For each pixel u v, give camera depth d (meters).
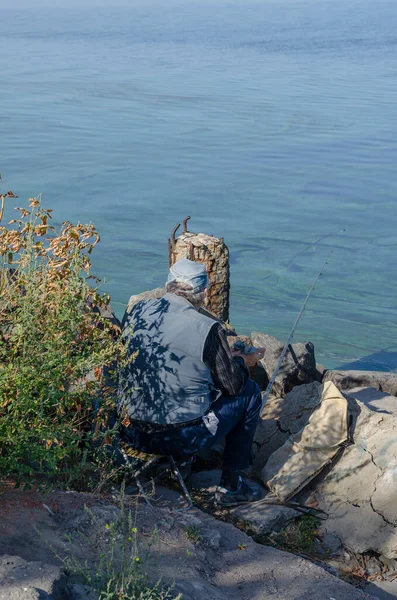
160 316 3.68
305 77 88.25
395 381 5.57
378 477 3.81
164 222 25.08
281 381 5.50
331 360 13.19
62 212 26.31
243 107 58.47
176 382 3.63
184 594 2.72
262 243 22.41
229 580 3.06
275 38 191.00
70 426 3.17
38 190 30.31
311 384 4.66
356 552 3.67
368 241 22.92
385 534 3.66
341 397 4.03
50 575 2.41
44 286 3.38
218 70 97.31
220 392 3.76
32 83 77.75
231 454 3.86
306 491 3.92
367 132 47.09
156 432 3.69
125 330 3.55
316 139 44.53
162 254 20.88
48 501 3.07
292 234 23.64
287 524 3.75
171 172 34.44
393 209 27.67
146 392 3.67
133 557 2.67
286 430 4.42
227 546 3.33
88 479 3.51
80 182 32.00
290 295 17.30
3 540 2.73
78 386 3.30
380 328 15.13
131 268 19.39
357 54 134.38
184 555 3.08
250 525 3.68
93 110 57.41
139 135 45.75
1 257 3.45
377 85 79.31
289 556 3.32
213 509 3.83
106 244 21.72
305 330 14.83
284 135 45.88
